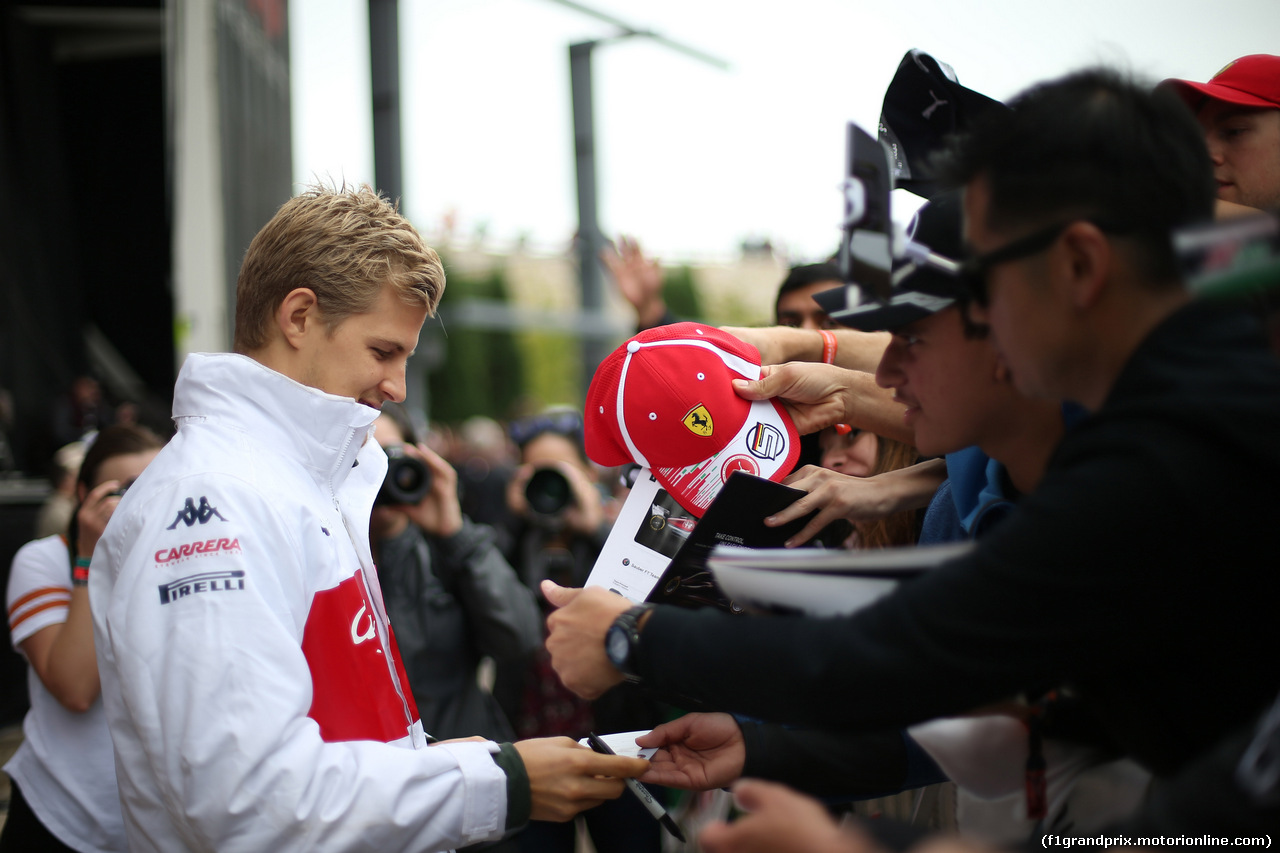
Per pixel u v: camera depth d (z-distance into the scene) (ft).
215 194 23.75
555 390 110.32
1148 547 2.28
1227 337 2.51
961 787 3.65
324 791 3.55
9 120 23.18
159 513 3.83
